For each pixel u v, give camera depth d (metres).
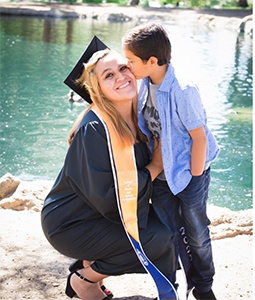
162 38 2.65
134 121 2.86
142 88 2.85
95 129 2.69
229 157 6.77
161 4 24.66
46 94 9.34
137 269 2.82
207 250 2.89
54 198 2.85
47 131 7.50
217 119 8.23
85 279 2.89
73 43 14.49
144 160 2.83
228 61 12.41
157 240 2.78
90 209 2.78
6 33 15.81
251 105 9.05
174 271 2.87
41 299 3.05
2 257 3.43
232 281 3.25
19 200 4.14
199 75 10.92
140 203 2.76
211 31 17.39
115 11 21.03
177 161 2.74
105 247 2.75
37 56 12.55
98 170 2.68
